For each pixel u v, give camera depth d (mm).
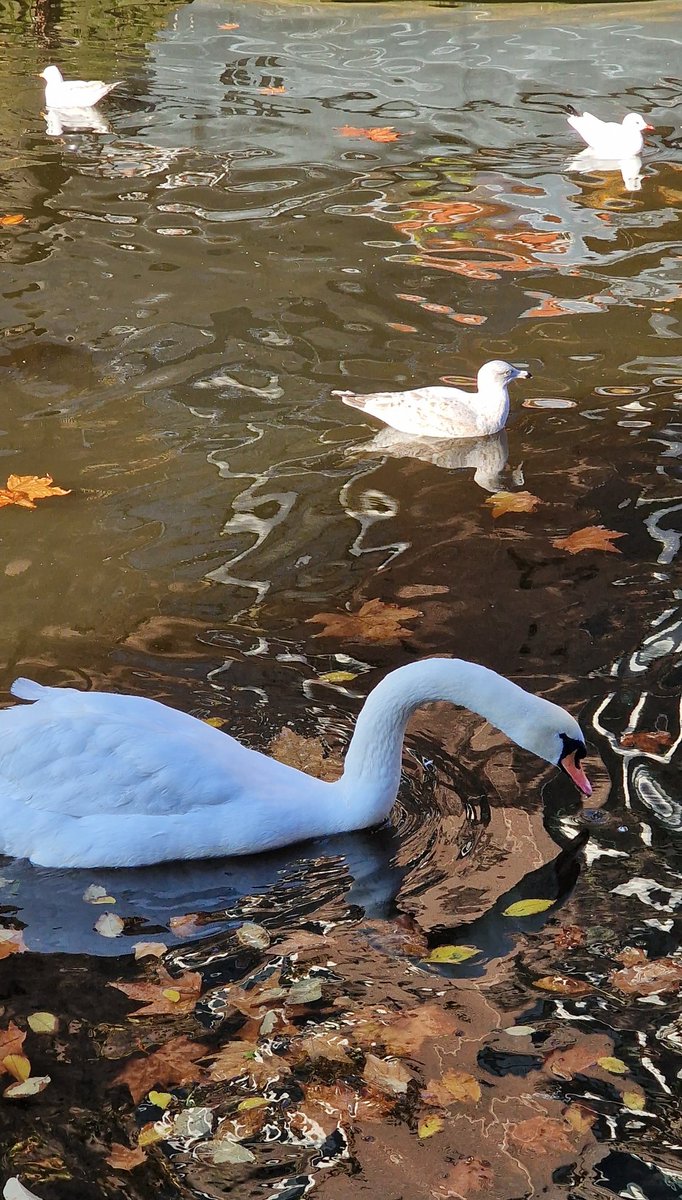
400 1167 3506
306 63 14914
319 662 5824
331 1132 3611
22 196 11422
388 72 14578
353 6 15867
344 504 7207
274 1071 3799
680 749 5238
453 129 13211
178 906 4523
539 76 14500
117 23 16297
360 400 8141
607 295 9758
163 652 5863
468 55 14875
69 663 5758
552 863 4684
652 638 5977
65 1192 3430
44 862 4719
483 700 4793
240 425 8000
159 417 8039
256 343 8969
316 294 9695
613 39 15055
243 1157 3529
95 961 4242
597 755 5215
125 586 6379
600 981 4145
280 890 4617
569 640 5973
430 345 9016
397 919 4441
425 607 6250
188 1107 3682
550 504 7227
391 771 4883
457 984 4141
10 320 9195
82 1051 3865
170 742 4770
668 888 4539
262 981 4156
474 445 7934
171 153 12469
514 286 9875
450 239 10688
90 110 13633
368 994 4098
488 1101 3713
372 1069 3811
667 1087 3768
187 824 4711
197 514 7047
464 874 4656
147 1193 3426
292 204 11352
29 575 6445
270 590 6383
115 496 7199
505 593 6363
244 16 15938
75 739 4730
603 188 11797
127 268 10055
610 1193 3439
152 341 8953
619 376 8695
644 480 7469
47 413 8031
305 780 4934
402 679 4809
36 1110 3670
